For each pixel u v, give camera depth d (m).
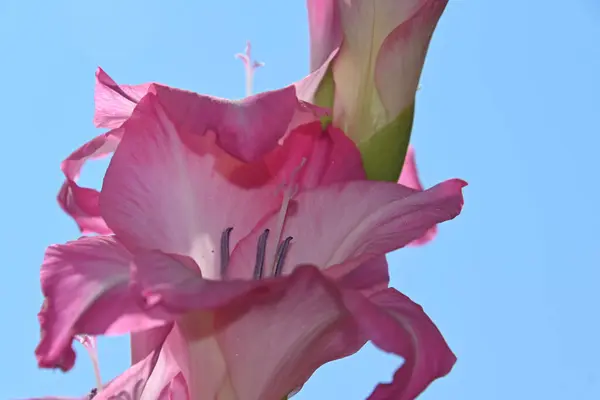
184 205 0.34
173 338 0.33
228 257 0.34
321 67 0.36
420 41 0.36
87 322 0.30
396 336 0.31
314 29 0.37
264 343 0.32
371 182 0.35
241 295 0.30
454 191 0.34
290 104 0.33
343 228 0.34
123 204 0.33
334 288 0.31
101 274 0.31
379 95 0.36
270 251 0.34
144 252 0.31
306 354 0.32
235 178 0.34
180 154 0.34
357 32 0.36
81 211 0.34
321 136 0.35
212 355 0.32
